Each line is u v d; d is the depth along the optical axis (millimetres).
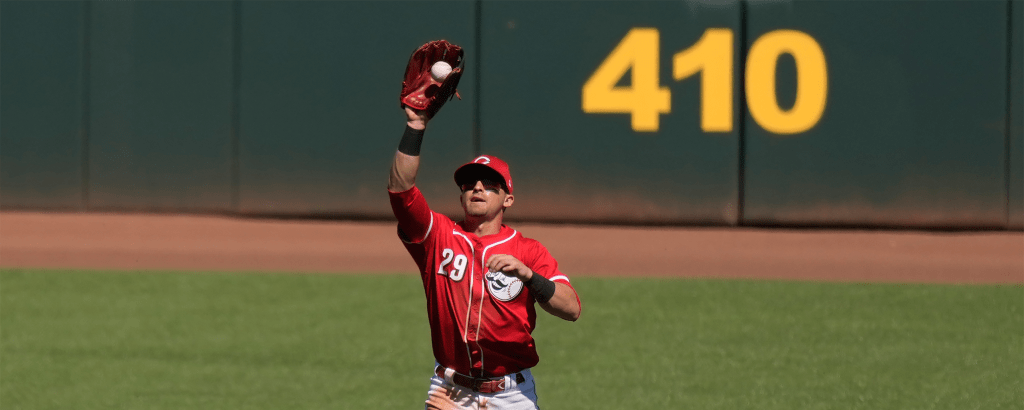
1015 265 38281
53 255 40312
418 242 12906
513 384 13188
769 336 27906
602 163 45406
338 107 46094
